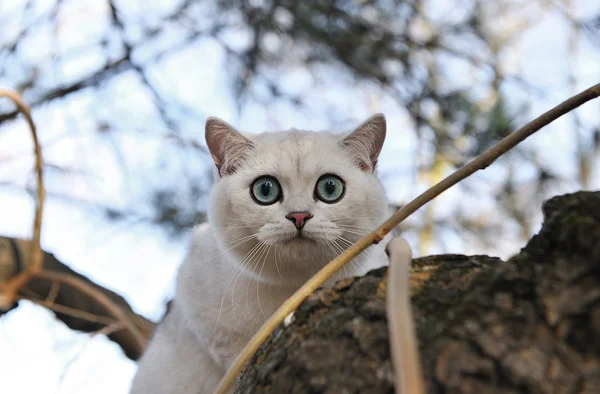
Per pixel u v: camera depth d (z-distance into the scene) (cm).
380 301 28
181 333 55
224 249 50
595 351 24
